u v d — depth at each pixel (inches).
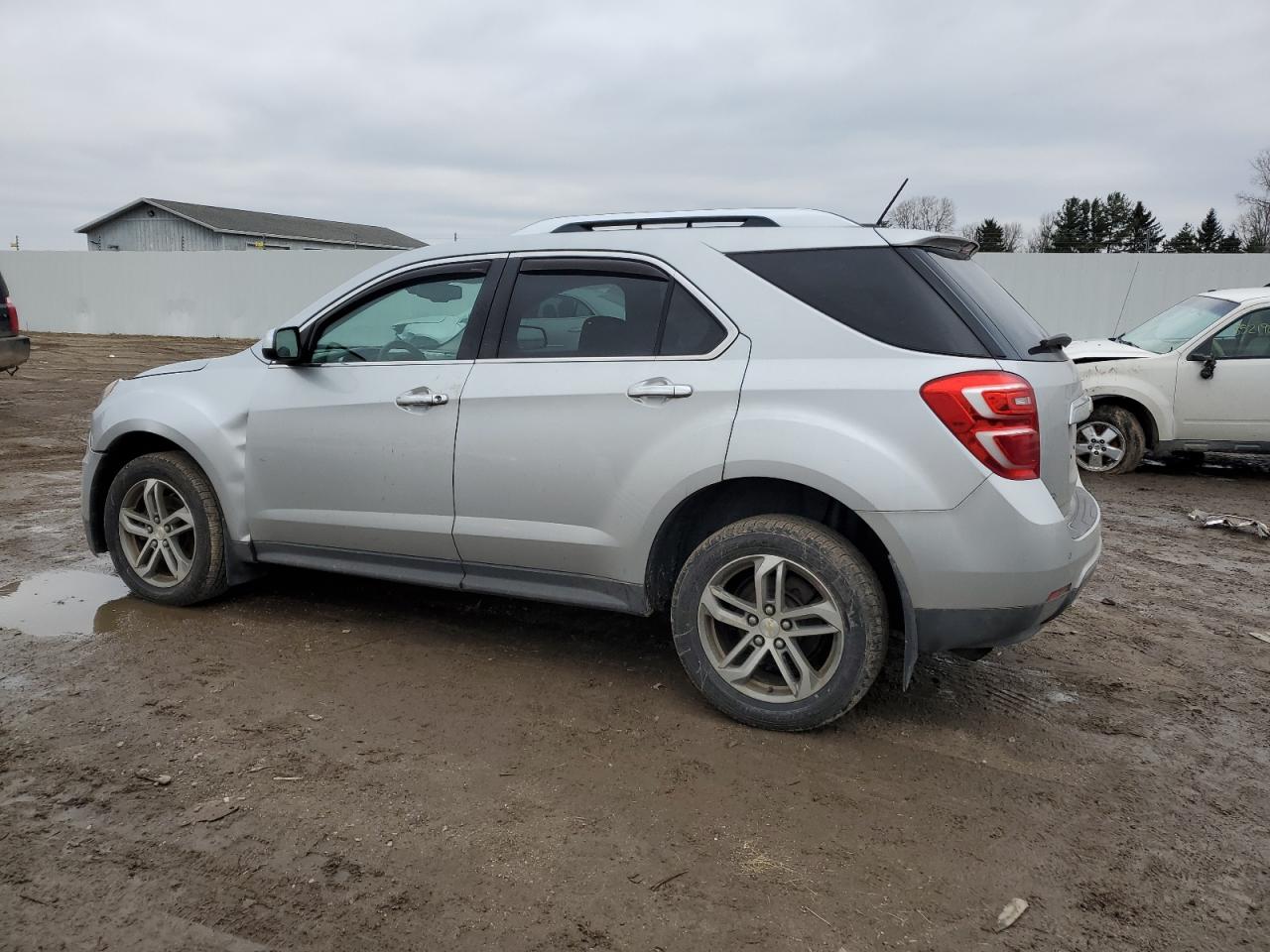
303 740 126.0
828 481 121.0
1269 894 97.0
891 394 119.9
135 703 135.8
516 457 142.2
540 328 145.0
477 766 120.3
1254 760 127.9
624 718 135.5
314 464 160.7
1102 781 120.6
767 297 130.0
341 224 2504.9
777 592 127.4
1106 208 3358.8
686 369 131.6
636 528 134.8
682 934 88.6
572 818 108.3
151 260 1125.7
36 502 271.1
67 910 89.7
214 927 88.0
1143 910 94.0
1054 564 118.7
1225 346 347.6
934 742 130.6
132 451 187.0
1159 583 216.5
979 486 117.0
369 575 162.1
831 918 91.4
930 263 127.0
